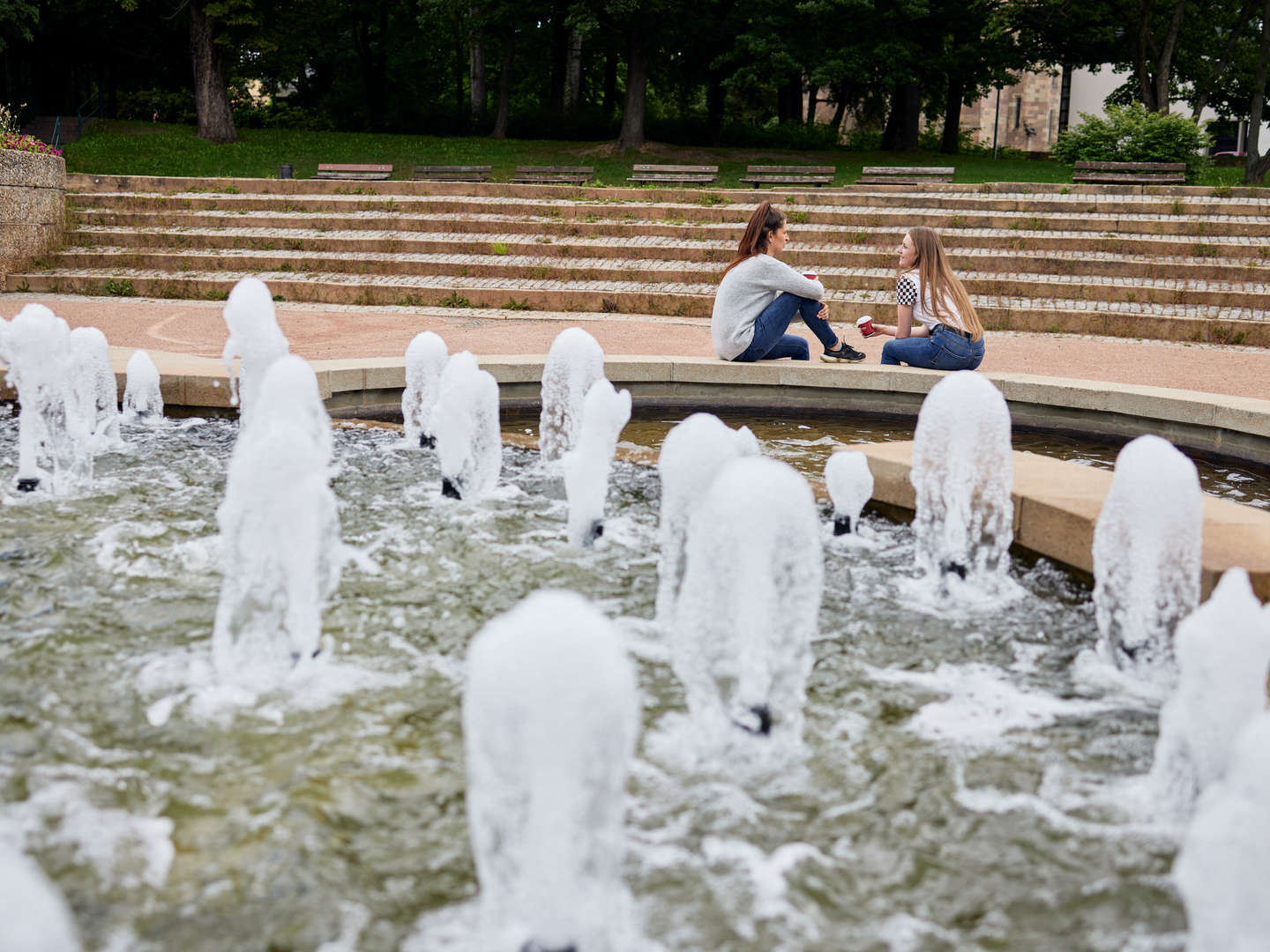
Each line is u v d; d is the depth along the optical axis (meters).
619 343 10.53
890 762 2.91
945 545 4.27
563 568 4.36
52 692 3.16
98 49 33.84
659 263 15.55
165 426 6.71
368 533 4.70
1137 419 6.99
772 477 2.71
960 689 3.37
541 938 1.79
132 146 27.05
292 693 3.19
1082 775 2.86
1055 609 4.04
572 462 4.61
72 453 5.66
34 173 16.03
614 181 23.36
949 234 15.46
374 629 3.70
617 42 33.78
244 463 3.22
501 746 1.76
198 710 3.07
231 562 3.28
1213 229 14.95
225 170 24.98
